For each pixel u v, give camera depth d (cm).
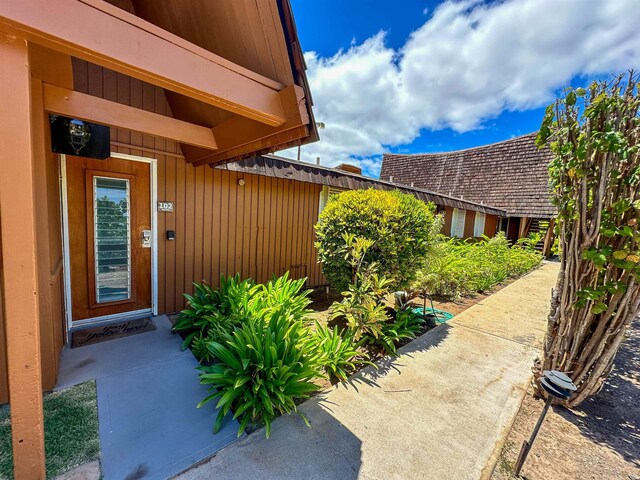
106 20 138
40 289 226
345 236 375
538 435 216
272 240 536
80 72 317
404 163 1984
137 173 374
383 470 178
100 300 363
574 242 229
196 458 181
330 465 180
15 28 121
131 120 278
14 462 139
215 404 230
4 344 213
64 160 325
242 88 188
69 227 334
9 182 127
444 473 177
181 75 162
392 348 330
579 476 181
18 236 131
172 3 239
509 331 410
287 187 553
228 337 253
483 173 1581
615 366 327
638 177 199
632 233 199
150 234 389
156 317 392
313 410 231
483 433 212
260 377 229
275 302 360
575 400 244
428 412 233
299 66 197
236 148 309
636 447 207
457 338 380
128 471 169
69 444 185
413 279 406
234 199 472
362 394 254
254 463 179
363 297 344
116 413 216
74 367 271
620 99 202
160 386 250
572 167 222
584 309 232
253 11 188
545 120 245
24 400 139
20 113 128
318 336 313
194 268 433
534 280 778
